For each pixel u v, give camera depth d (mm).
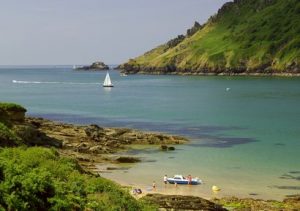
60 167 24797
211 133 82000
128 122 97562
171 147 66500
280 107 127938
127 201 23578
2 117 51250
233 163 57250
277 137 77312
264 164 56750
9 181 18047
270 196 42844
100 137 71312
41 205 18188
